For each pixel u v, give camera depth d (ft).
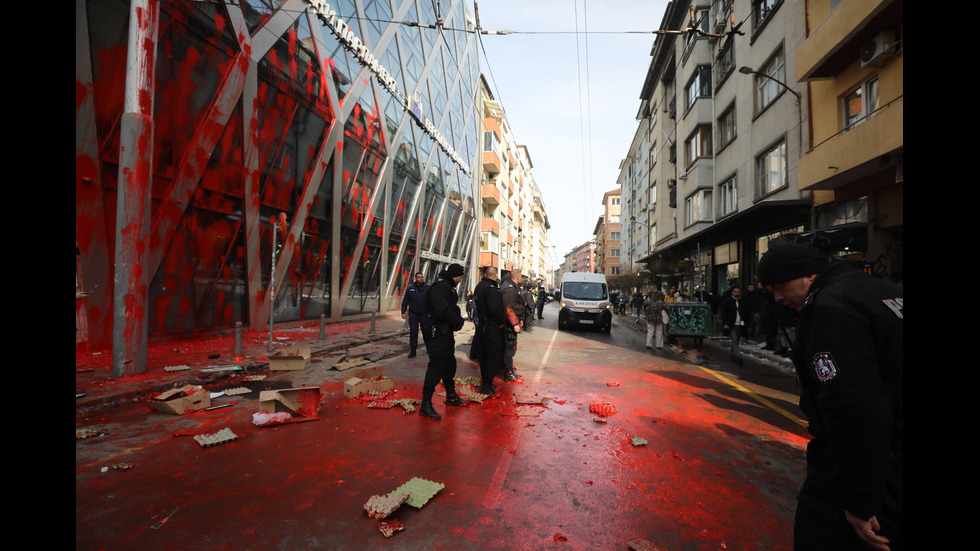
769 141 49.29
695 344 41.63
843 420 4.58
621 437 14.64
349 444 13.50
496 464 12.16
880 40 29.81
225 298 37.19
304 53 45.32
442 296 16.74
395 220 71.87
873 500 4.37
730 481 11.35
